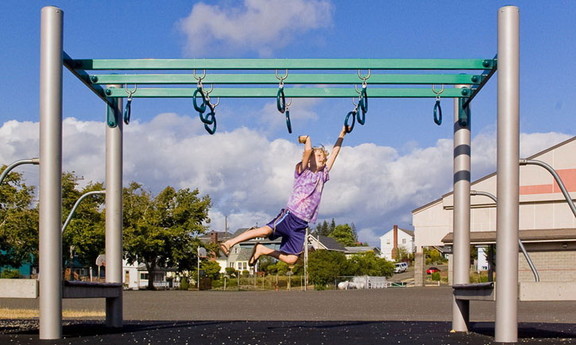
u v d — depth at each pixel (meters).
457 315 9.85
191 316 15.37
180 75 9.18
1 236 34.72
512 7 8.35
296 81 9.05
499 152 8.33
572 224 30.05
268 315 15.65
